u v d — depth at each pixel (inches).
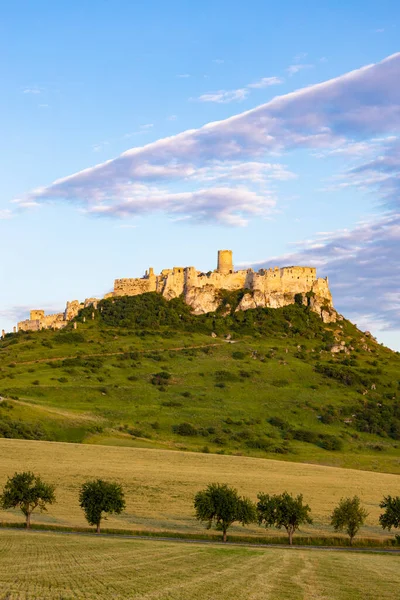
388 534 4170.8
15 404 7815.0
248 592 2122.3
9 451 5836.6
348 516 3944.4
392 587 2358.5
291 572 2564.0
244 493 4921.3
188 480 5246.1
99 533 3698.3
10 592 1893.5
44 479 4899.1
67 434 7214.6
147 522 4065.0
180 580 2267.5
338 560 3041.3
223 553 3048.7
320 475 6033.5
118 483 4970.5
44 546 2901.1
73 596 1897.1
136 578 2252.7
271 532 4114.2
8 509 4296.3
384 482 5940.0
